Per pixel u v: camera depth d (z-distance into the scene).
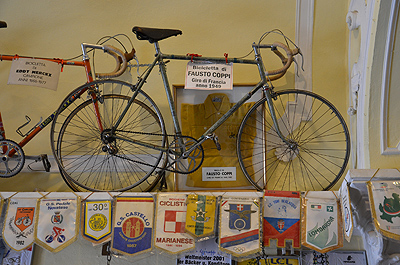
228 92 2.63
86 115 2.76
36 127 2.54
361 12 2.49
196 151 2.54
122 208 2.38
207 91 2.64
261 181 2.54
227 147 2.58
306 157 2.65
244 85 2.61
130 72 2.80
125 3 2.86
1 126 2.54
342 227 2.27
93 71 2.80
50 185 2.71
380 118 2.34
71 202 2.37
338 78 2.73
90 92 2.55
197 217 2.32
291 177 2.63
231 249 2.27
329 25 2.77
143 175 2.68
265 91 2.44
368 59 2.32
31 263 2.55
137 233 2.35
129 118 2.74
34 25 2.86
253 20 2.81
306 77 2.72
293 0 2.80
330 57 2.75
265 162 2.54
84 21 2.86
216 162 2.56
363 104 2.38
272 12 2.80
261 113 2.60
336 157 2.64
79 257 2.56
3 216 2.37
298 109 2.69
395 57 2.25
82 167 2.68
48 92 2.81
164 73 2.47
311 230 2.28
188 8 2.85
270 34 2.78
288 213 2.32
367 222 2.31
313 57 2.75
